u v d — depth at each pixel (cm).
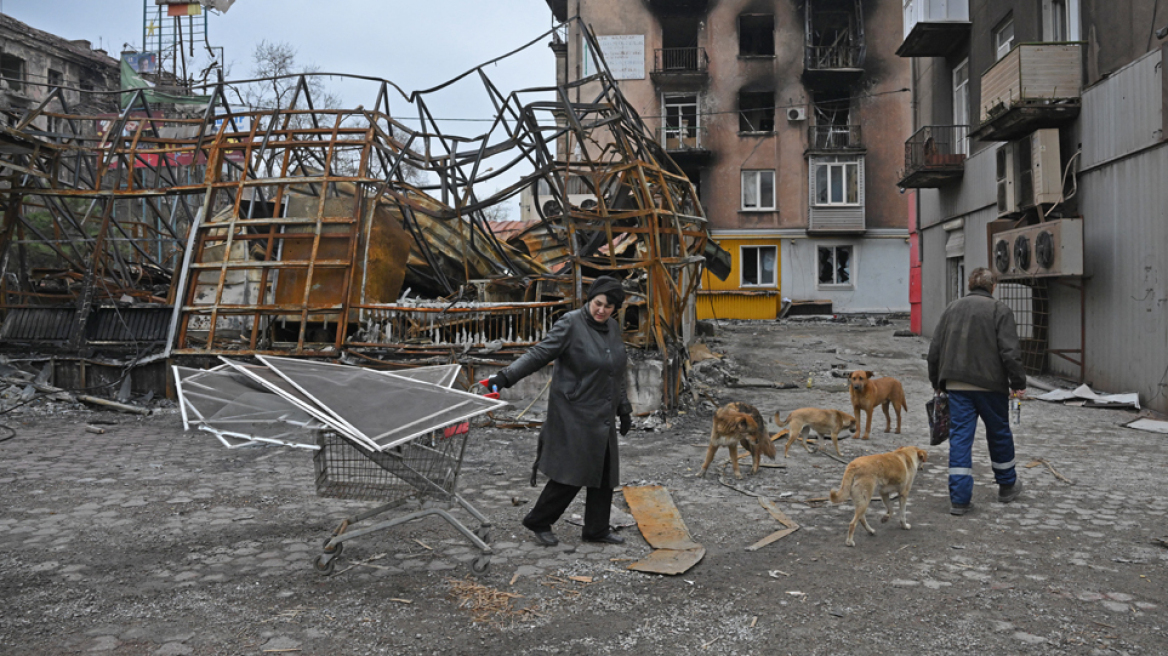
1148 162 978
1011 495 541
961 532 475
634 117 1034
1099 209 1096
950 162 1662
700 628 335
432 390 406
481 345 914
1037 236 1153
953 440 523
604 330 437
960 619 343
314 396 373
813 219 2755
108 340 1002
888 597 370
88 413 911
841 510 529
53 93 1098
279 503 535
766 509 530
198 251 1009
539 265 1351
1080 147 1144
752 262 2838
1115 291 1055
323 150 1177
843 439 805
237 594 367
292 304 976
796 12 2816
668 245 1056
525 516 494
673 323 959
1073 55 1143
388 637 322
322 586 379
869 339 1925
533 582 388
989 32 1507
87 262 1151
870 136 2781
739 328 2286
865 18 2788
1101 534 469
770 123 2923
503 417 877
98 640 316
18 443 740
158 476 614
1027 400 1069
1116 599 365
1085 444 762
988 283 534
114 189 1056
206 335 1125
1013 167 1244
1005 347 508
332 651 309
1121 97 1033
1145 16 993
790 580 394
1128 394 1008
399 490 404
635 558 426
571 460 424
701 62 2830
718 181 2828
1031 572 404
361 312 980
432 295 1332
